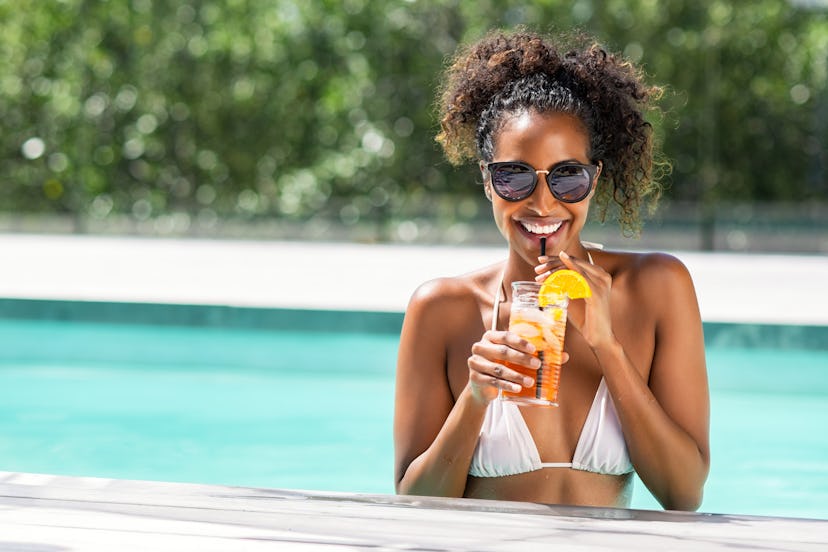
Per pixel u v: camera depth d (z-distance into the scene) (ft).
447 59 9.38
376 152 42.52
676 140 42.83
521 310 7.11
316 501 6.92
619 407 7.76
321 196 42.73
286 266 29.71
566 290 7.13
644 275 8.50
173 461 14.87
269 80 42.83
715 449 15.67
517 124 7.93
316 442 15.98
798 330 19.84
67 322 23.16
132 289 24.61
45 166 43.29
